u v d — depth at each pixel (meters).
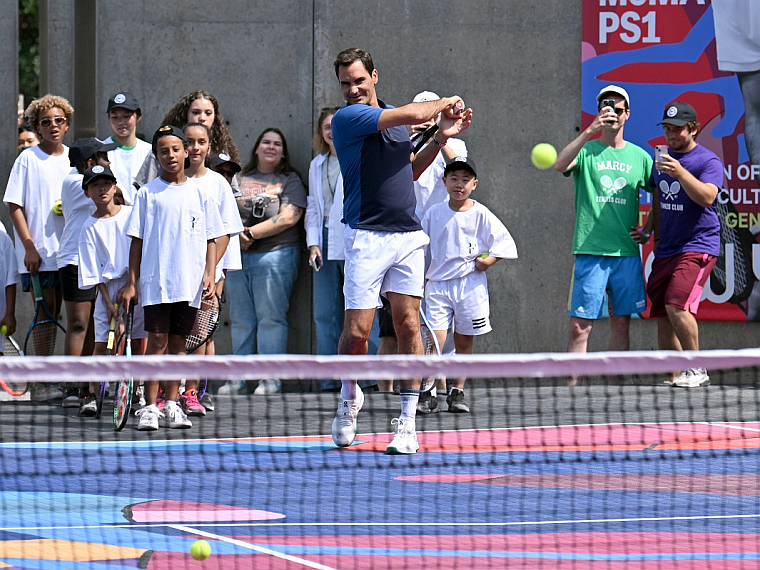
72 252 22.08
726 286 27.89
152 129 28.88
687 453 16.55
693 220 24.78
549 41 28.83
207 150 20.31
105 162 21.78
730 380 27.33
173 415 19.33
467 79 28.89
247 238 26.80
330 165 26.75
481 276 22.02
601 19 28.38
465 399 23.89
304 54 28.80
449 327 22.45
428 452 16.55
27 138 28.09
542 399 23.62
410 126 17.48
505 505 12.53
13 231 28.02
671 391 24.86
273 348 27.36
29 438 17.98
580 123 28.83
